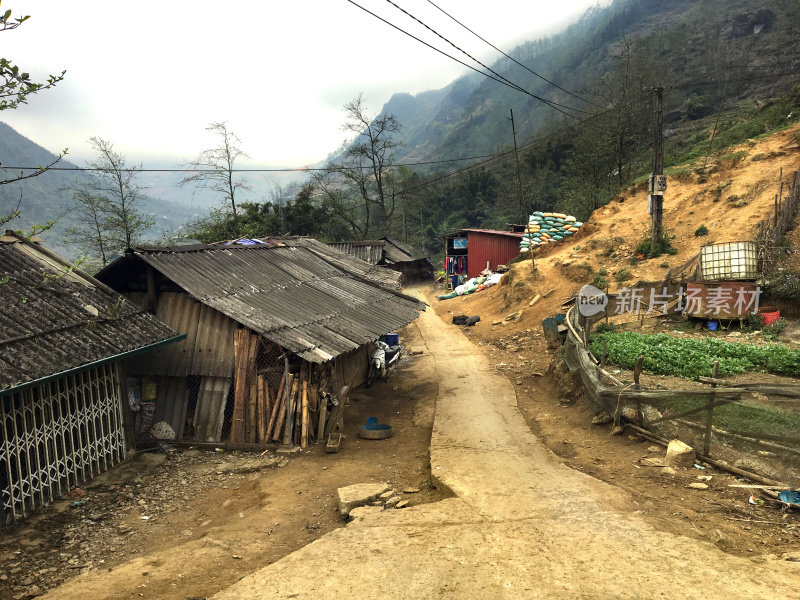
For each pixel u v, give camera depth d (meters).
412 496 8.48
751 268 16.47
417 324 27.88
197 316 12.17
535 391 14.77
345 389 13.10
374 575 5.55
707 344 13.25
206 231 45.50
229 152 42.97
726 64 74.12
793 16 79.12
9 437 8.23
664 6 139.00
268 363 11.83
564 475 8.44
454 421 12.22
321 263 19.12
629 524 6.44
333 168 48.88
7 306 9.24
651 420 9.53
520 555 5.83
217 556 6.78
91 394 10.07
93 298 10.94
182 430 12.02
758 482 7.32
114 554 7.21
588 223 30.81
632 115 49.56
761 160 26.86
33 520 8.23
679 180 29.31
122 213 35.94
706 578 5.03
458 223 77.00
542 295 25.34
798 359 11.41
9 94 5.00
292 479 9.71
